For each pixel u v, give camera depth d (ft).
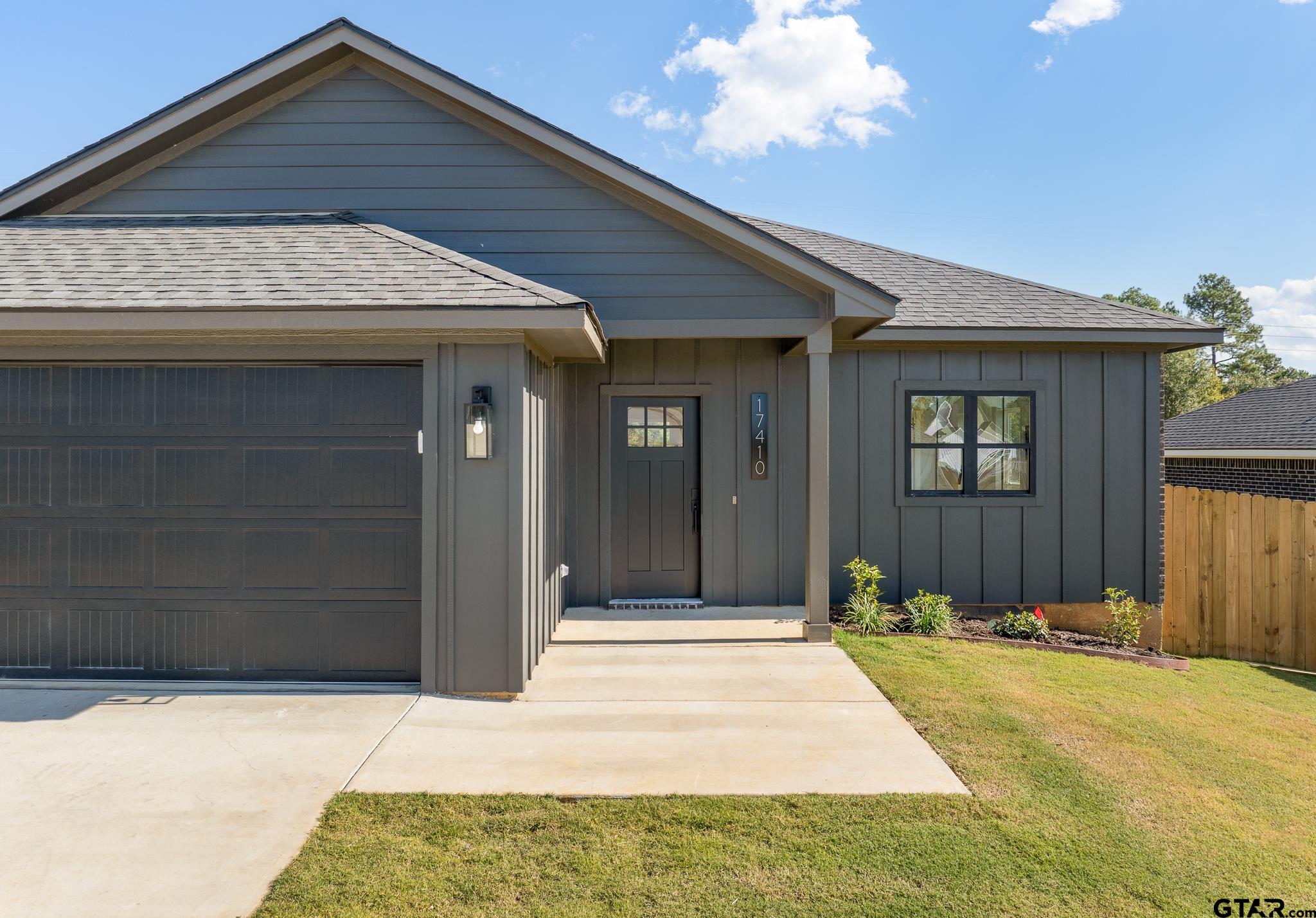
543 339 16.65
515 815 10.39
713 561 23.68
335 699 14.99
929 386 24.40
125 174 20.20
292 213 19.93
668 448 23.95
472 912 8.30
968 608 24.53
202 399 16.01
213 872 8.97
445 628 15.47
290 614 16.01
